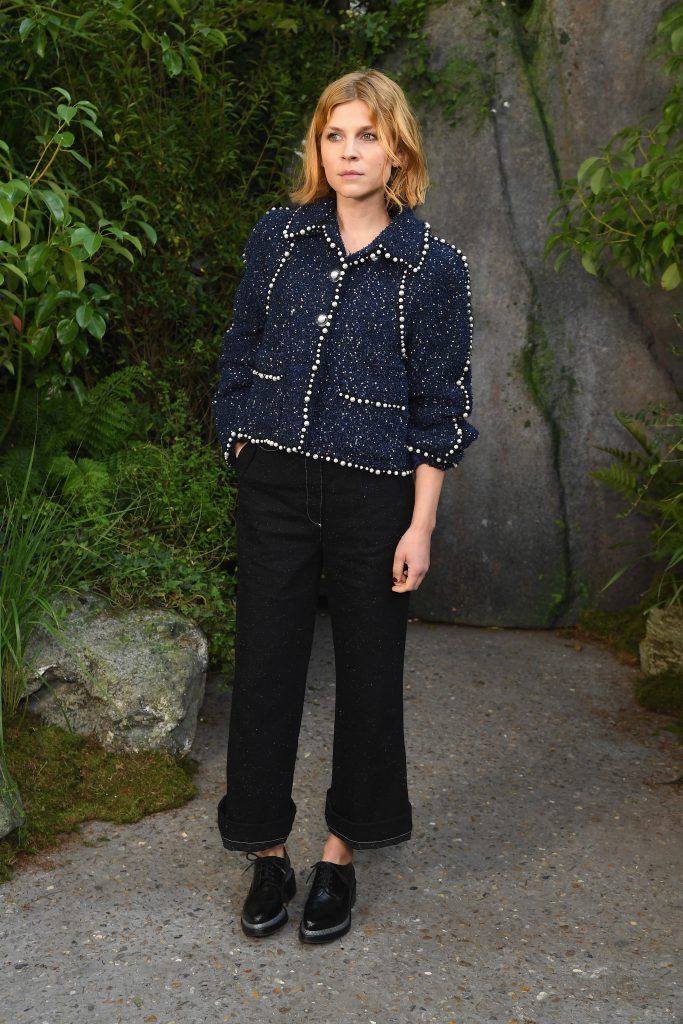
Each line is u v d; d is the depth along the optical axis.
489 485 4.38
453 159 4.29
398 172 2.28
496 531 4.40
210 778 3.17
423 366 2.26
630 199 3.98
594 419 4.30
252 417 2.29
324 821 2.97
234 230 4.21
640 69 4.14
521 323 4.30
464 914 2.58
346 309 2.20
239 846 2.44
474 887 2.69
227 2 4.09
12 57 3.66
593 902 2.63
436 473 2.29
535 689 3.88
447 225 4.32
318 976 2.33
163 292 4.11
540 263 4.27
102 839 2.83
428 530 2.28
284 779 2.43
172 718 3.10
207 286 4.30
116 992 2.26
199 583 3.46
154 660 3.15
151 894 2.61
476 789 3.18
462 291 2.26
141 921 2.51
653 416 4.21
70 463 3.64
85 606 3.27
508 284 4.29
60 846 2.79
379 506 2.25
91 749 3.09
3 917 2.50
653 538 4.11
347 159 2.17
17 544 3.16
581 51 4.19
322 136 2.21
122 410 3.86
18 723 3.08
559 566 4.38
